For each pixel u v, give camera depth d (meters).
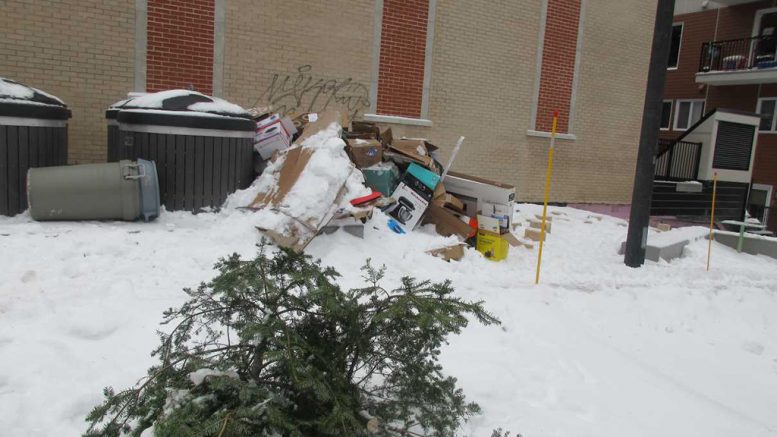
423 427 3.36
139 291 5.12
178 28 10.26
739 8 23.27
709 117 18.23
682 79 25.38
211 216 7.47
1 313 4.39
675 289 7.89
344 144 7.50
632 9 16.11
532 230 10.66
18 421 3.21
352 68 12.07
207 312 3.24
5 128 6.80
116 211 6.85
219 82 10.70
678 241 10.76
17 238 5.91
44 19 9.32
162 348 3.23
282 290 3.11
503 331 5.55
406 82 12.77
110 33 9.77
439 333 3.30
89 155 9.85
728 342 6.74
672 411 4.44
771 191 22.36
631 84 16.47
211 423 2.52
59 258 5.54
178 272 5.65
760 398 5.27
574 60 15.27
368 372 3.46
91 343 4.15
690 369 5.75
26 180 6.96
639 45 16.44
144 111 7.35
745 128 18.70
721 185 18.55
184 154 7.46
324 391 2.79
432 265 7.27
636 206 9.23
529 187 15.09
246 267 3.11
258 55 11.02
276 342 2.91
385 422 3.21
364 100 12.32
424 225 8.67
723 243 12.22
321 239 6.95
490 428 3.74
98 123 9.86
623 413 4.29
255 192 7.66
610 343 6.05
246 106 11.01
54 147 7.41
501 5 13.86
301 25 11.40
